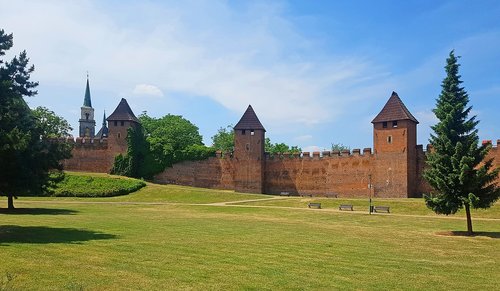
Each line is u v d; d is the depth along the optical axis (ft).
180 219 127.34
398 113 232.32
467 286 53.26
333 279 54.08
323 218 142.31
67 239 77.05
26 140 81.61
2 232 84.53
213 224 114.32
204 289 47.34
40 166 105.70
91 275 50.78
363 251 76.33
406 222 132.46
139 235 86.07
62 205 182.91
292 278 53.67
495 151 203.10
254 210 168.25
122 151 284.61
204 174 282.97
